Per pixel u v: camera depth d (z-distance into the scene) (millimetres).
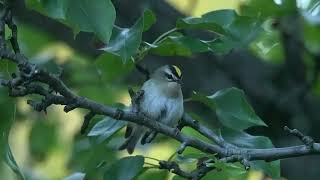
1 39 7609
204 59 13680
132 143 11609
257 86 13773
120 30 8219
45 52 15547
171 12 13359
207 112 13531
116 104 9445
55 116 15586
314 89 14086
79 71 14883
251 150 9023
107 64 8938
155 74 11961
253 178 14398
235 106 9117
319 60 14062
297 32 13664
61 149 15289
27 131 15156
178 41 8734
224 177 9109
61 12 7004
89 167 9359
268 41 13758
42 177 13352
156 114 11516
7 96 7598
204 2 16594
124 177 8570
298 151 8953
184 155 9078
